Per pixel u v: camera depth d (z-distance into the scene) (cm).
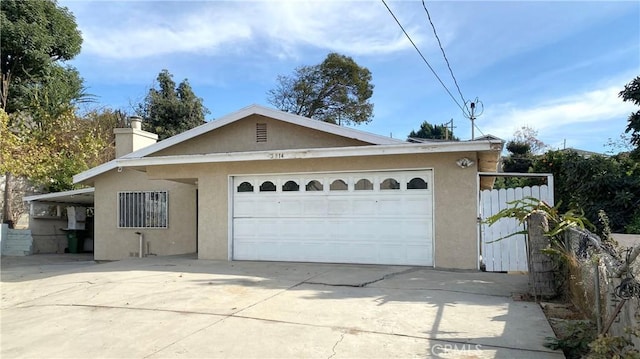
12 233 1683
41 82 2256
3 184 1802
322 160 1018
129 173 1433
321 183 1030
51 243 1797
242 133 1196
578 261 547
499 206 911
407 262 957
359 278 803
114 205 1441
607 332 405
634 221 1190
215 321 551
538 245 631
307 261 1028
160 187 1402
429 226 945
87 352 465
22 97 2133
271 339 480
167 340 490
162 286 759
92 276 887
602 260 439
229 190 1092
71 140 1888
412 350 439
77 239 1797
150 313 600
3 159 1427
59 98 2223
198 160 1049
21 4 2131
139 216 1415
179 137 1197
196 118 3331
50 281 873
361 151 932
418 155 947
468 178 914
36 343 501
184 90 3384
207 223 1105
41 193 1878
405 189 966
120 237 1429
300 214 1042
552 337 461
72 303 680
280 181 1062
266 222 1067
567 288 605
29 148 1546
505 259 887
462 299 636
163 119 3219
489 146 857
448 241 920
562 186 1477
